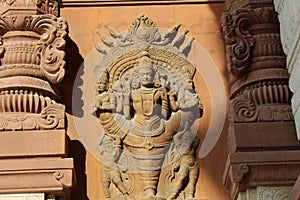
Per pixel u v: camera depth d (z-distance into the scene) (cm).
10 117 561
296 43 504
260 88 581
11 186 533
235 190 553
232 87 603
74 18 646
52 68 583
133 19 648
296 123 512
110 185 582
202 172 590
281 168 540
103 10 652
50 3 630
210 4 658
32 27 595
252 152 545
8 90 572
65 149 553
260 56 596
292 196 514
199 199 577
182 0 656
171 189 579
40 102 570
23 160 542
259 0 611
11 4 601
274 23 605
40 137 553
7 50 587
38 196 535
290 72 529
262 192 538
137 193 576
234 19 601
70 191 560
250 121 564
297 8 496
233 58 588
